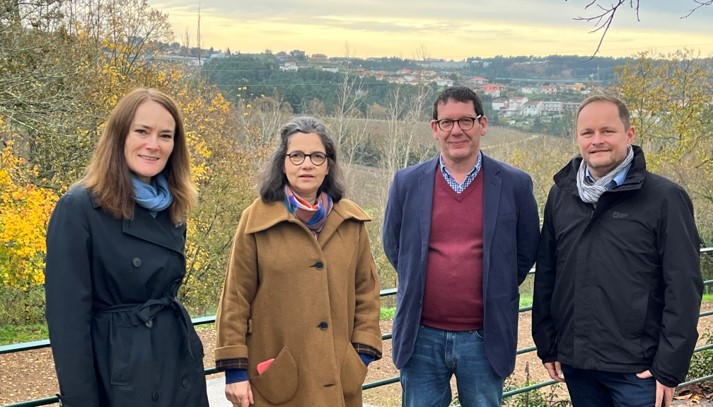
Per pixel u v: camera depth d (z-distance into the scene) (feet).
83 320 7.36
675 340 9.70
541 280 11.19
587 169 10.57
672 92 76.38
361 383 9.57
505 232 10.73
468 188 10.85
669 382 9.77
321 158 9.25
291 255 9.19
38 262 44.34
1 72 43.98
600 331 10.22
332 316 9.40
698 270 9.84
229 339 9.12
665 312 9.82
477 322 10.83
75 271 7.41
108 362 7.56
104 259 7.62
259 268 9.30
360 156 105.91
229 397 9.20
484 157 11.01
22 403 9.64
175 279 8.16
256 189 9.59
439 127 10.74
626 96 77.41
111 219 7.74
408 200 11.15
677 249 9.72
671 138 76.64
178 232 8.33
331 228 9.53
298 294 9.18
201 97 84.53
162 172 8.43
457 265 10.73
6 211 42.06
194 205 8.70
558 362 11.24
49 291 7.35
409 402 11.35
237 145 85.61
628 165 10.16
